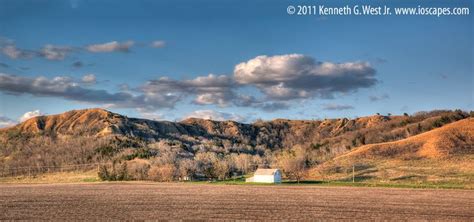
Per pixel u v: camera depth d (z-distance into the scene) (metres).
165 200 83.44
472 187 107.94
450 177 130.38
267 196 90.50
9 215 63.97
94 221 58.31
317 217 61.84
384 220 59.53
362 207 72.19
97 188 117.25
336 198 85.94
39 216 62.88
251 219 60.19
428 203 77.44
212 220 59.28
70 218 60.91
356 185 119.44
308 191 102.56
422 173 140.25
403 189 105.44
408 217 62.09
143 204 76.88
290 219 60.16
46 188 118.75
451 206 73.62
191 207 72.69
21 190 111.19
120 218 60.94
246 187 118.00
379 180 135.25
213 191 104.00
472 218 61.59
